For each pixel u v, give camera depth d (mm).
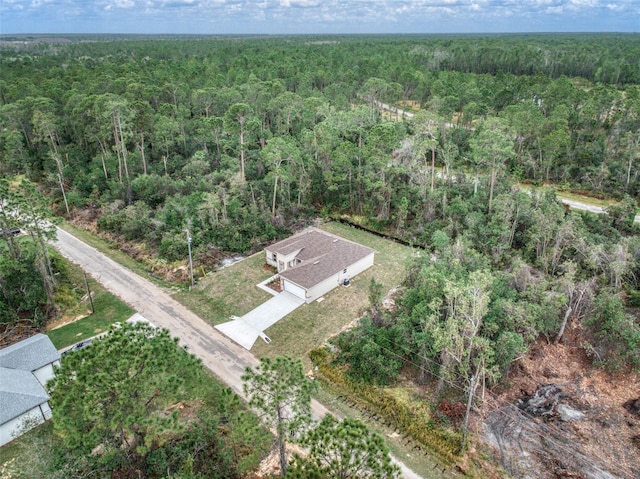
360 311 31578
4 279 31422
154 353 18094
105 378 16453
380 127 48656
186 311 33094
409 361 26562
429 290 27812
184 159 58688
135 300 34375
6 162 57531
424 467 20750
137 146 57281
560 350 27938
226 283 36688
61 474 17141
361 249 39031
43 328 31078
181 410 23859
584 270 33844
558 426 22875
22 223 30656
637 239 35312
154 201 48938
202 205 41750
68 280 36500
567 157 57375
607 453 21312
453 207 43688
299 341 29797
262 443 18469
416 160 46562
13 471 19406
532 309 26469
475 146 43875
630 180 51594
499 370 24953
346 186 50000
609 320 26828
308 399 17469
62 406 16281
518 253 38000
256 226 43750
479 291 24406
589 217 41375
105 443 17766
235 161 52875
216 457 20438
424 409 23781
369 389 25188
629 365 26422
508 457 21141
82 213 48719
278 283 36656
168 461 19250
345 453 14523
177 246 39344
